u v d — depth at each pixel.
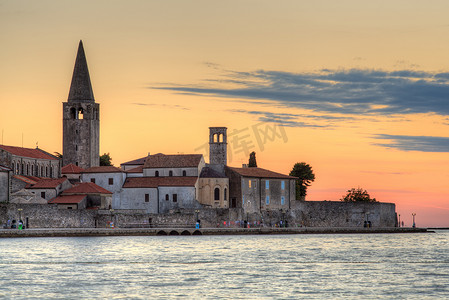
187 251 137.50
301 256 129.50
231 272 106.62
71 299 86.19
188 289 92.00
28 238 165.88
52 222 183.62
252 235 198.38
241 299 86.19
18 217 177.38
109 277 101.44
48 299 86.19
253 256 128.62
